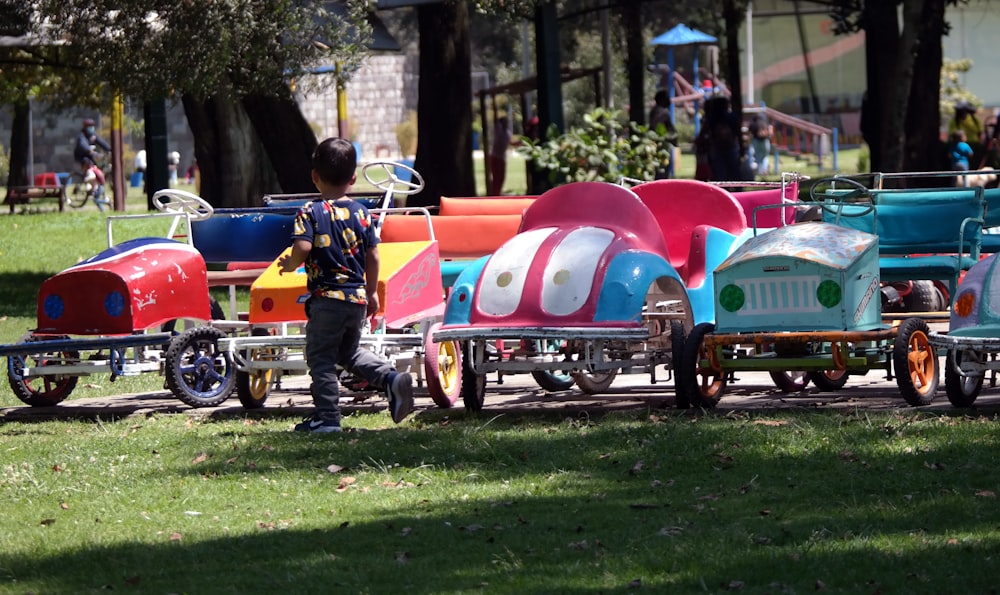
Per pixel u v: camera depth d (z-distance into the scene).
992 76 62.31
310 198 19.34
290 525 9.69
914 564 8.08
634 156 29.44
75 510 10.45
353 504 10.22
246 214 17.50
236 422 14.20
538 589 7.84
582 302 13.41
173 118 82.19
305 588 8.08
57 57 38.88
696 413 13.40
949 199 16.31
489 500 10.16
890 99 33.88
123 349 15.21
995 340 12.41
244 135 34.03
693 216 15.99
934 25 35.69
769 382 15.80
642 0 41.34
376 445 12.20
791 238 13.67
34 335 15.17
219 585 8.21
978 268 13.25
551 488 10.50
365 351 13.27
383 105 100.00
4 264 33.94
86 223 41.38
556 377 16.02
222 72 25.19
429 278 15.59
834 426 12.19
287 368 14.63
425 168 31.56
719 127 35.31
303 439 12.62
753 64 68.69
